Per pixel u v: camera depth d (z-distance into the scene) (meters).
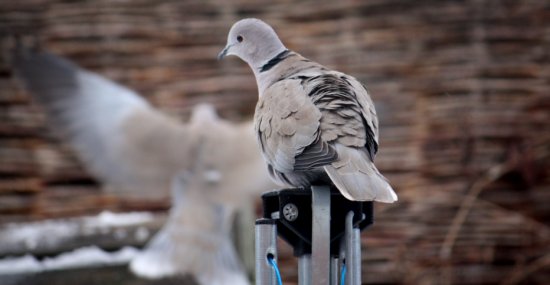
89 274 9.89
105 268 9.95
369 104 6.72
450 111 11.98
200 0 12.42
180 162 10.72
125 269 10.02
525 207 12.01
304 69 7.54
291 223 5.86
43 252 9.91
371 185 6.03
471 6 12.11
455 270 11.82
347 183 6.04
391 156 11.93
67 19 12.38
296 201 5.88
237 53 8.11
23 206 11.91
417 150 11.90
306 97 6.64
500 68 12.04
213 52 12.30
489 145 11.95
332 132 6.37
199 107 11.68
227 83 12.22
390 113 11.99
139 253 10.16
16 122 12.01
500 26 12.11
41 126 12.01
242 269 10.52
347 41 12.17
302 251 6.04
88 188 12.01
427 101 12.02
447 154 11.91
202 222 10.52
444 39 12.09
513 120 11.96
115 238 10.18
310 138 6.37
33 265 9.82
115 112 10.80
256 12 12.40
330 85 6.68
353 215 5.99
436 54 12.09
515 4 12.13
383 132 11.96
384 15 12.16
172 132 10.69
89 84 10.97
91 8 12.39
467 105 11.98
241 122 12.16
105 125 10.80
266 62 7.93
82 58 12.34
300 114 6.52
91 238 10.09
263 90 7.72
